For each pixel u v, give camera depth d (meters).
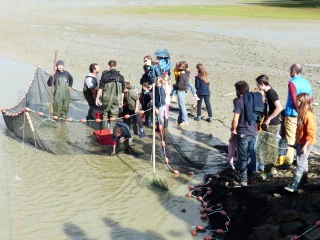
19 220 8.01
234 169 9.62
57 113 12.68
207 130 12.63
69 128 12.06
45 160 10.52
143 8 54.75
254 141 8.73
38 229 7.73
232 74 19.78
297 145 8.19
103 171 9.95
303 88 8.91
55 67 12.86
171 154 10.64
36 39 30.17
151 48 26.64
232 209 8.18
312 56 23.84
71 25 37.34
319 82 17.75
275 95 8.99
